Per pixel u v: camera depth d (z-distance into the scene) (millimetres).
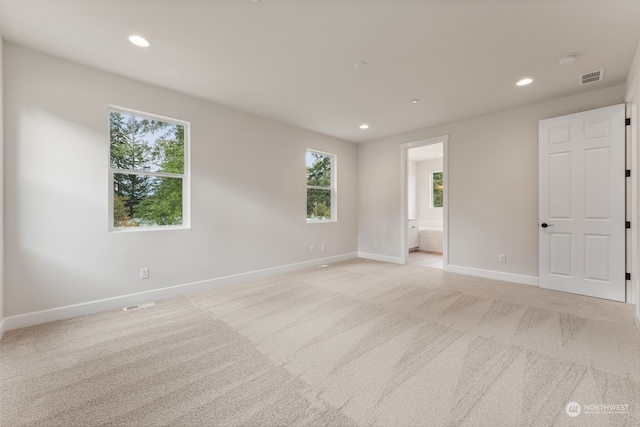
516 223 3908
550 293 3398
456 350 2062
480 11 1982
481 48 2445
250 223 4117
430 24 2131
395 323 2551
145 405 1513
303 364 1899
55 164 2602
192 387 1663
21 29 2201
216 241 3736
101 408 1490
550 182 3518
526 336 2273
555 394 1567
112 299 2926
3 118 2338
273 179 4414
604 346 2098
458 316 2705
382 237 5570
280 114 4125
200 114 3566
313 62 2691
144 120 3213
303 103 3705
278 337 2293
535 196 3742
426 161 7695
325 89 3285
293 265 4715
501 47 2428
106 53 2549
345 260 5637
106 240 2889
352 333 2355
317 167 5273
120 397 1576
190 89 3285
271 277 4270
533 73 2881
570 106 3453
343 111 4004
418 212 7867
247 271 4082
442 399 1541
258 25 2152
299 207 4824
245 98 3545
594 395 1557
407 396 1569
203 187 3604
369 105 3773
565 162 3400
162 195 3344
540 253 3613
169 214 3400
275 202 4445
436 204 7551
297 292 3504
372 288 3664
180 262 3412
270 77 2984
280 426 1365
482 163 4203
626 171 3016
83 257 2758
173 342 2213
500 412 1438
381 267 4969
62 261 2645
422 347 2111
